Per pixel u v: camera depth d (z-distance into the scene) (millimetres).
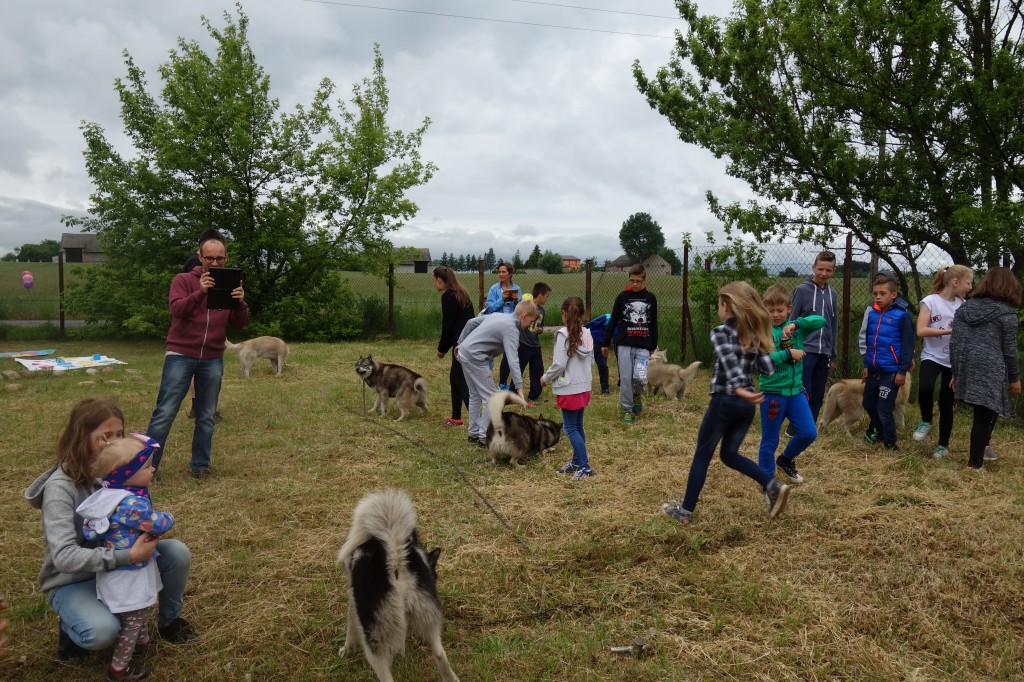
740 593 3611
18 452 6113
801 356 4840
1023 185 7852
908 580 3721
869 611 3430
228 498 5074
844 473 5508
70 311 15469
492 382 6602
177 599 3197
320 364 12023
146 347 14562
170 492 5168
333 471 5773
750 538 4328
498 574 3881
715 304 10984
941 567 3826
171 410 5207
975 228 7562
